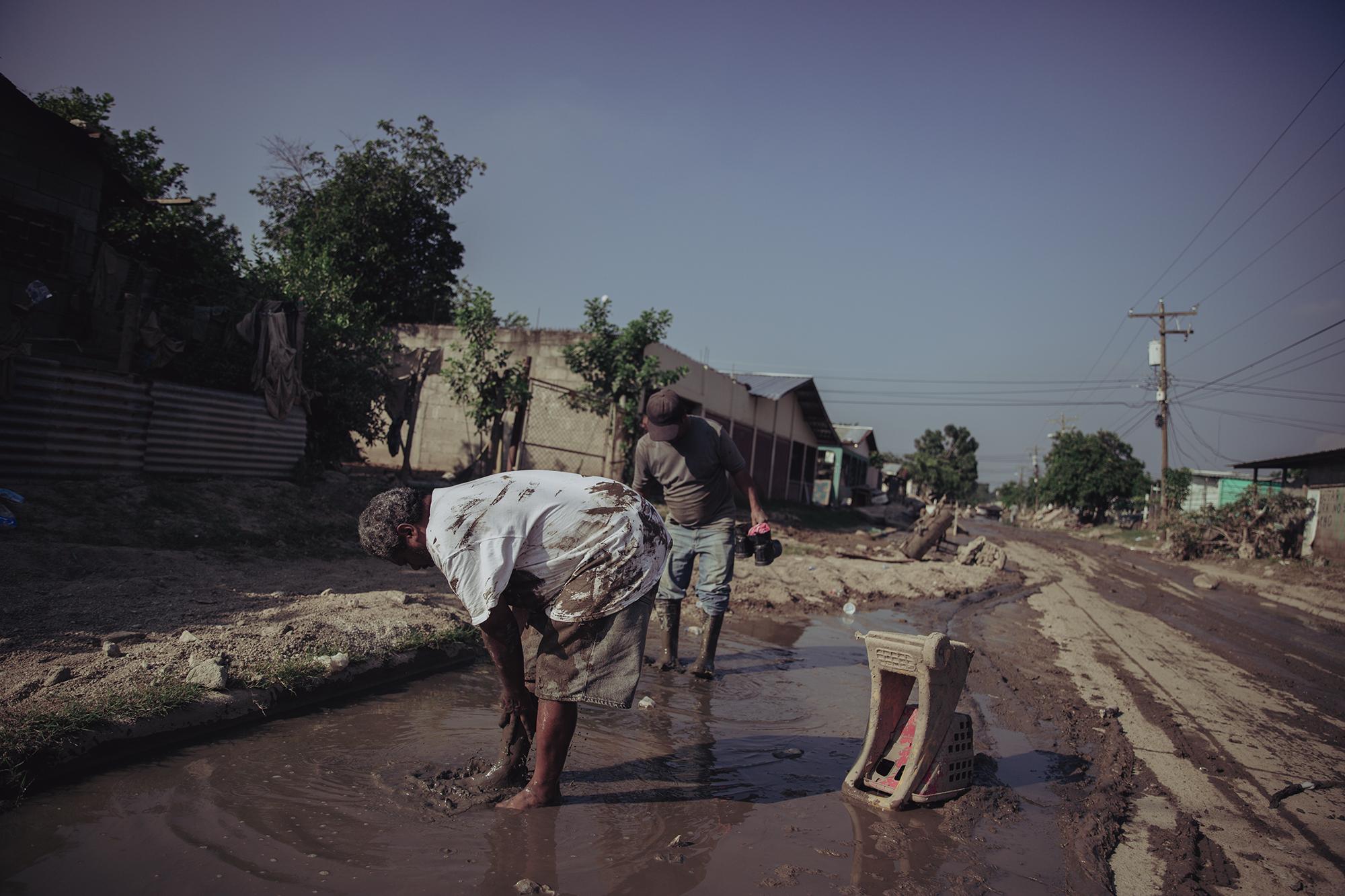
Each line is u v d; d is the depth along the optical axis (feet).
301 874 7.32
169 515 23.36
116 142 43.32
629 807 9.57
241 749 10.27
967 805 10.03
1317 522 70.59
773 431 88.79
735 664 17.83
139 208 35.96
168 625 13.75
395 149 73.92
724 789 10.36
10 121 27.40
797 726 13.37
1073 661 20.61
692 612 23.59
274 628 13.73
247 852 7.65
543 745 9.25
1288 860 9.15
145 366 28.22
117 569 18.24
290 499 28.43
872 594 31.09
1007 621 27.27
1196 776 12.00
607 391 50.06
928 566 42.55
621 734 12.26
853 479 135.64
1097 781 11.43
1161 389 104.88
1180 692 17.78
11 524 18.95
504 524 8.73
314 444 35.37
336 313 39.93
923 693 10.03
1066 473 164.66
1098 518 167.12
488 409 44.27
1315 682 20.66
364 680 13.32
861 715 14.32
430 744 11.05
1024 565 52.80
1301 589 48.98
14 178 27.58
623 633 9.16
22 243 27.81
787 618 24.76
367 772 9.91
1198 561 72.95
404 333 57.16
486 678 14.66
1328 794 11.62
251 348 31.58
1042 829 9.54
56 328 28.86
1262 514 72.23
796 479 101.55
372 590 19.31
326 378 35.40
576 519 9.05
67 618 13.61
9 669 10.86
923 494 200.75
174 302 31.24
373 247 72.33
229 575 19.33
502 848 8.22
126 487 24.26
